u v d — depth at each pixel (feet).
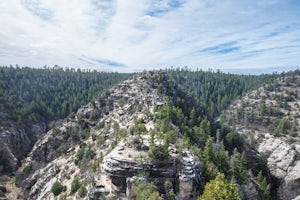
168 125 263.49
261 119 572.92
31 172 391.65
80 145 349.20
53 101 639.35
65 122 484.74
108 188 183.52
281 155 395.34
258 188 252.62
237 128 552.00
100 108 486.38
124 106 420.36
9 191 352.69
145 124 287.89
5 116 501.97
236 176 225.35
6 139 450.30
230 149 336.70
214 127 369.09
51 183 293.84
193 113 352.28
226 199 130.11
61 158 363.35
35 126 538.47
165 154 185.98
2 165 410.93
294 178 335.88
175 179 178.91
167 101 346.33
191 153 204.74
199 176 185.88
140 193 155.43
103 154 264.72
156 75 499.10
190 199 171.53
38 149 431.43
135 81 504.02
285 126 502.38
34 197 310.86
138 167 179.73
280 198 332.60
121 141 248.73
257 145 452.35
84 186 210.59
